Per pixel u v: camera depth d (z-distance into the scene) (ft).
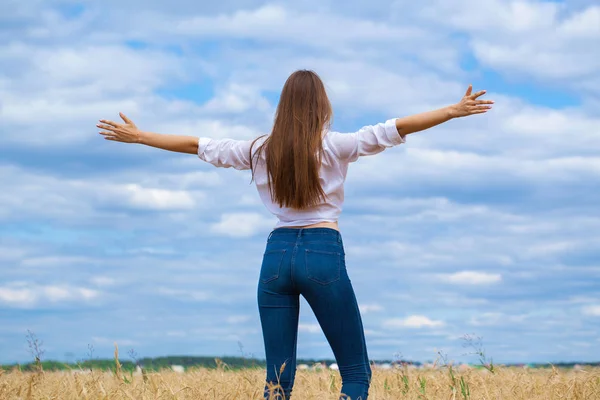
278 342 13.64
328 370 21.66
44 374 17.43
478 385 18.03
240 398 15.92
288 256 13.34
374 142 13.39
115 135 14.56
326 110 13.80
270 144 13.75
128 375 18.88
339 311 13.30
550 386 17.44
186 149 14.69
